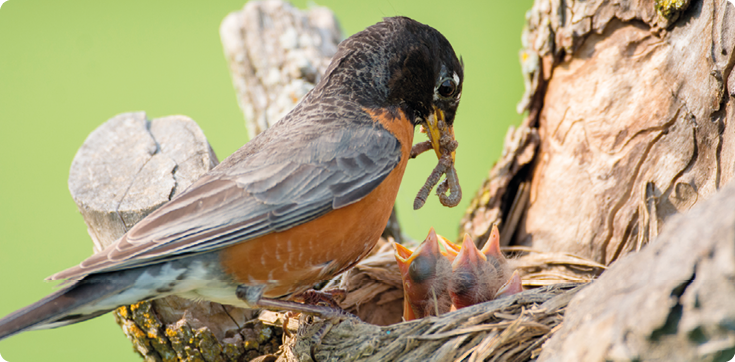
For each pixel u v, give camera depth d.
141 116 8.41
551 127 7.96
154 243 5.43
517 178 8.57
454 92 7.40
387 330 5.73
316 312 6.07
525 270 7.55
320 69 10.24
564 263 7.35
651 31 6.96
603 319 4.05
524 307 5.59
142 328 6.67
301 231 5.82
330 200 5.89
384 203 6.36
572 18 7.47
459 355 5.37
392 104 6.85
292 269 5.97
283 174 5.89
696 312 3.60
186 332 6.59
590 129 7.35
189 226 5.56
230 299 6.00
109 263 5.27
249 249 5.71
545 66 8.01
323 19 11.41
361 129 6.41
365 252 6.49
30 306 5.23
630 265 4.18
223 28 11.31
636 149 7.01
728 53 6.16
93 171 7.38
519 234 8.32
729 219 3.54
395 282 7.92
